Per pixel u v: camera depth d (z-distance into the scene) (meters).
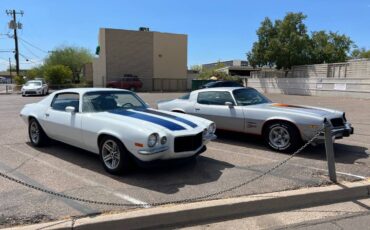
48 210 4.16
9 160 6.48
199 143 5.80
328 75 33.75
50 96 7.38
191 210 4.21
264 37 38.97
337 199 5.03
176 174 5.75
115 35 39.84
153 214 4.04
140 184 5.21
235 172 5.92
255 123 7.75
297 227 4.09
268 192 4.90
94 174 5.68
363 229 4.06
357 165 6.46
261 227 4.07
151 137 5.17
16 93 33.56
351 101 23.28
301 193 4.82
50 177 5.49
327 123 5.40
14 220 3.88
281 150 7.36
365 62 29.34
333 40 40.34
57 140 7.07
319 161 6.75
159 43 42.09
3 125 11.03
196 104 8.88
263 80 38.16
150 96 28.78
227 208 4.38
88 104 6.39
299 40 37.19
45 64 60.59
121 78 38.91
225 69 56.94
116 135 5.45
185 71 44.06
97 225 3.83
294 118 7.12
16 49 45.06
